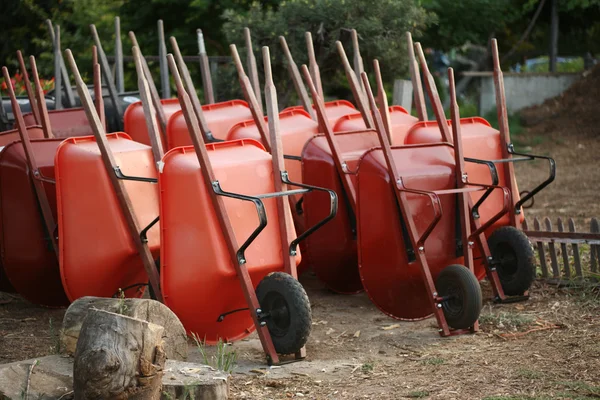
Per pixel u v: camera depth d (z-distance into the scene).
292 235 5.62
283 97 11.70
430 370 5.10
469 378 4.87
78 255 6.02
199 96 15.96
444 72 25.64
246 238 5.46
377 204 6.24
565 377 4.78
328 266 7.25
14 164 6.63
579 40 25.41
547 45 26.44
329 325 6.48
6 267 6.82
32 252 6.71
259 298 5.41
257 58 11.34
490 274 6.78
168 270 5.57
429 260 6.26
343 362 5.43
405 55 11.23
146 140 8.04
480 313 6.38
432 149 6.43
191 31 16.25
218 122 7.85
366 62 11.38
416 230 6.08
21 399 4.31
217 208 5.36
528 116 18.89
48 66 16.17
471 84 24.58
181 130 7.66
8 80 6.55
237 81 11.62
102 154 5.88
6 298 7.57
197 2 15.00
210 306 5.61
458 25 17.50
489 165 6.44
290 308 5.25
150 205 6.08
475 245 6.93
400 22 11.09
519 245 6.71
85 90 5.89
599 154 15.66
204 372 4.53
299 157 7.18
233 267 5.41
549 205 11.45
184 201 5.48
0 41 17.97
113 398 4.12
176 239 5.54
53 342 5.99
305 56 11.20
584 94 18.88
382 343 5.90
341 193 6.97
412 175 6.20
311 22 11.13
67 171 6.02
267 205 5.61
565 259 7.31
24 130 6.53
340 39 10.88
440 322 5.95
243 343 5.98
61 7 18.00
